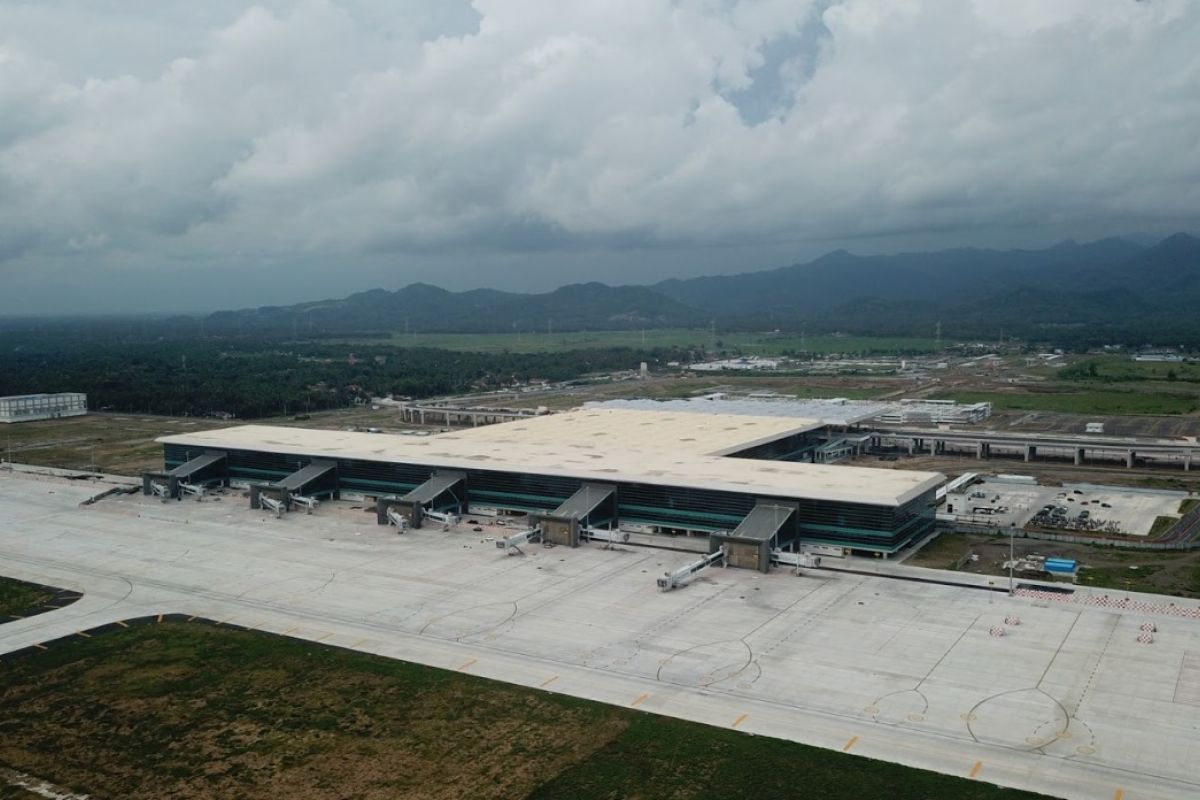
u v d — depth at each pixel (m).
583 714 71.12
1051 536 124.06
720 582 103.44
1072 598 96.38
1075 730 67.00
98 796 60.72
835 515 115.38
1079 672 77.12
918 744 65.44
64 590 103.94
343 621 92.62
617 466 136.50
